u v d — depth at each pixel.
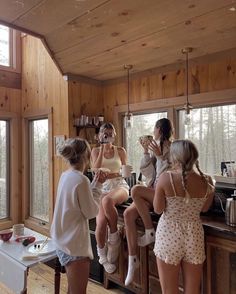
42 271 3.17
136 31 2.48
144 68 3.43
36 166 4.48
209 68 2.92
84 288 1.88
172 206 1.87
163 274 1.89
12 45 4.53
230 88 2.76
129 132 3.77
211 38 2.55
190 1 1.98
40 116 4.25
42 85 4.14
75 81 3.75
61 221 1.85
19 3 2.10
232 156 2.84
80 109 3.80
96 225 2.70
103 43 2.75
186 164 1.85
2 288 2.81
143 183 2.87
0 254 2.11
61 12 2.22
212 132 2.98
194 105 3.07
